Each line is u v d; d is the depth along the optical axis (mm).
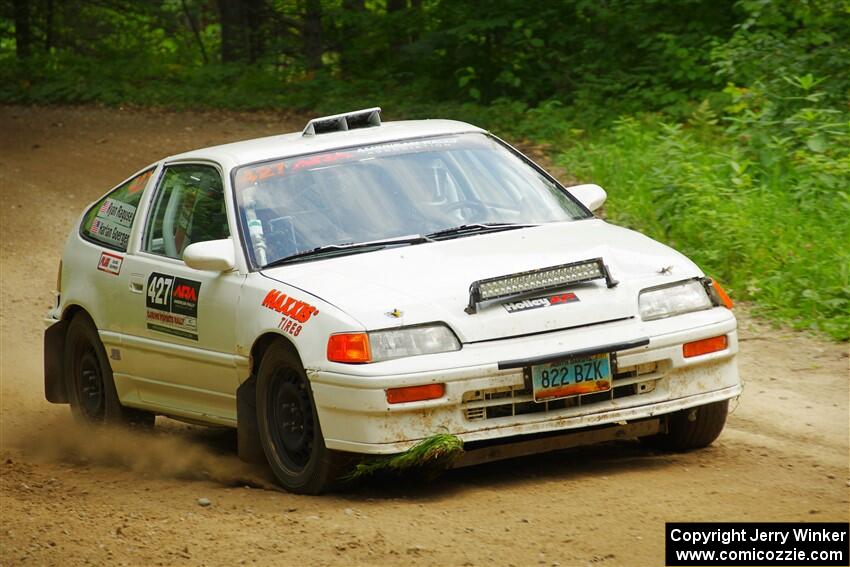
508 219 13781
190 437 16391
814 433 13422
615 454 12945
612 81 37188
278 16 59125
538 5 40469
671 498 10844
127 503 12109
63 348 17031
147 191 15680
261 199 13594
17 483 13562
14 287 26219
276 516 11031
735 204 22312
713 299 12367
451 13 41719
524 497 11242
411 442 11086
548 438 11758
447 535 10086
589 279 11906
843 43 28922
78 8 65375
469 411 11234
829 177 22969
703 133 29547
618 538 9719
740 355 17000
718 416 12516
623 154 28734
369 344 11203
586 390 11422
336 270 12391
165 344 14289
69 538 10531
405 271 12125
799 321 18156
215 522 10914
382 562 9453
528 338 11461
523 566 9188
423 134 14672
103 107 51781
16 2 63750
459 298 11594
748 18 31625
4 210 33062
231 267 13062
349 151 14211
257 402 12617
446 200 13789
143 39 65062
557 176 29469
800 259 19703
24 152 41781
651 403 11734
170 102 50875
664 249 12898
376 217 13391
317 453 11672
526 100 40625
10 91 54750
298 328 11734
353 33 54250
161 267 14555
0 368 20828
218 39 75062
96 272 15961
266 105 48656
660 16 37656
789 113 26797
